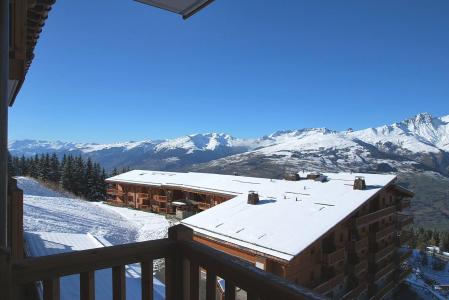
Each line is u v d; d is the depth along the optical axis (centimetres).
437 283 3259
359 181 2148
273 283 166
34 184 4344
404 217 2530
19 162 6153
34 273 208
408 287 2725
